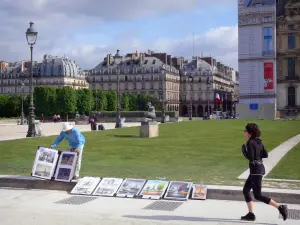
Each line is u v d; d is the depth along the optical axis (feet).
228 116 372.38
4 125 256.32
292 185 44.50
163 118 262.47
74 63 639.35
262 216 35.63
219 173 53.93
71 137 47.91
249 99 313.73
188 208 38.45
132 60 584.81
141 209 38.14
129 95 523.29
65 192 45.62
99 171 55.16
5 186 48.42
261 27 307.58
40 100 426.92
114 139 110.01
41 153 47.78
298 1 329.52
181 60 633.61
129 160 66.74
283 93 335.67
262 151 34.58
